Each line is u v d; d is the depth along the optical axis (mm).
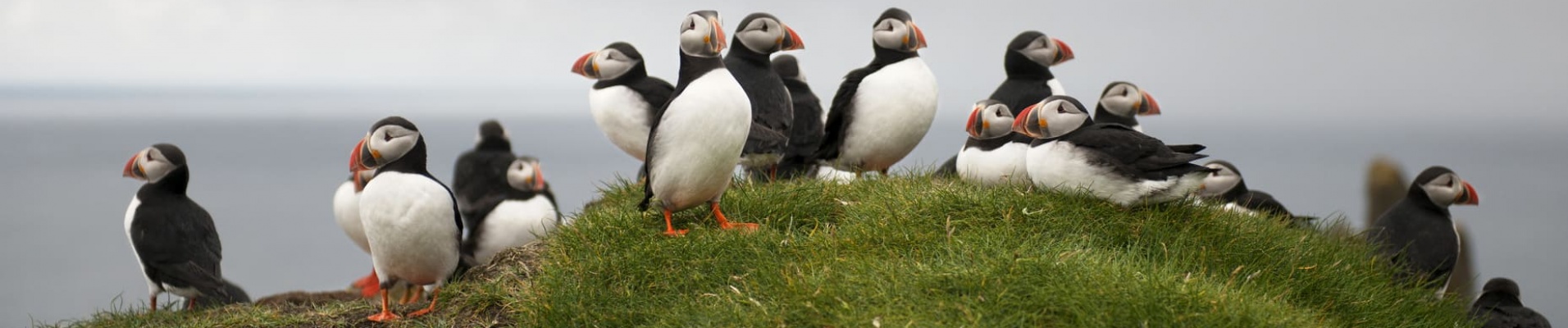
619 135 8688
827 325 5242
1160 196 6379
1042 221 6309
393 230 6320
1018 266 5484
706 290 6039
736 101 6312
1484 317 7445
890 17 8477
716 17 6406
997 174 7309
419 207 6301
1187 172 6238
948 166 9070
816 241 6227
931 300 5328
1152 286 5344
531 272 6645
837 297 5363
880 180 7344
